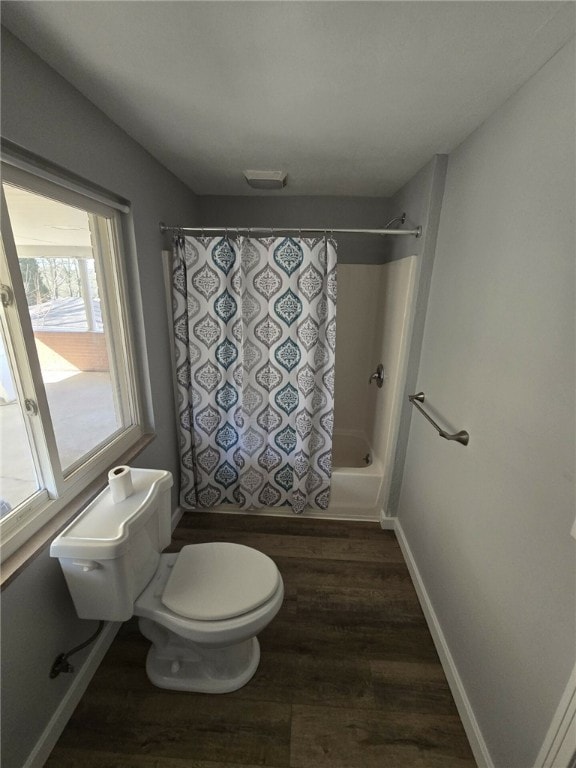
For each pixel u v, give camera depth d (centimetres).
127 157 144
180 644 132
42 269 115
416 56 92
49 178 104
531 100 98
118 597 110
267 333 192
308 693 129
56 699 114
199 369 196
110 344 155
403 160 165
